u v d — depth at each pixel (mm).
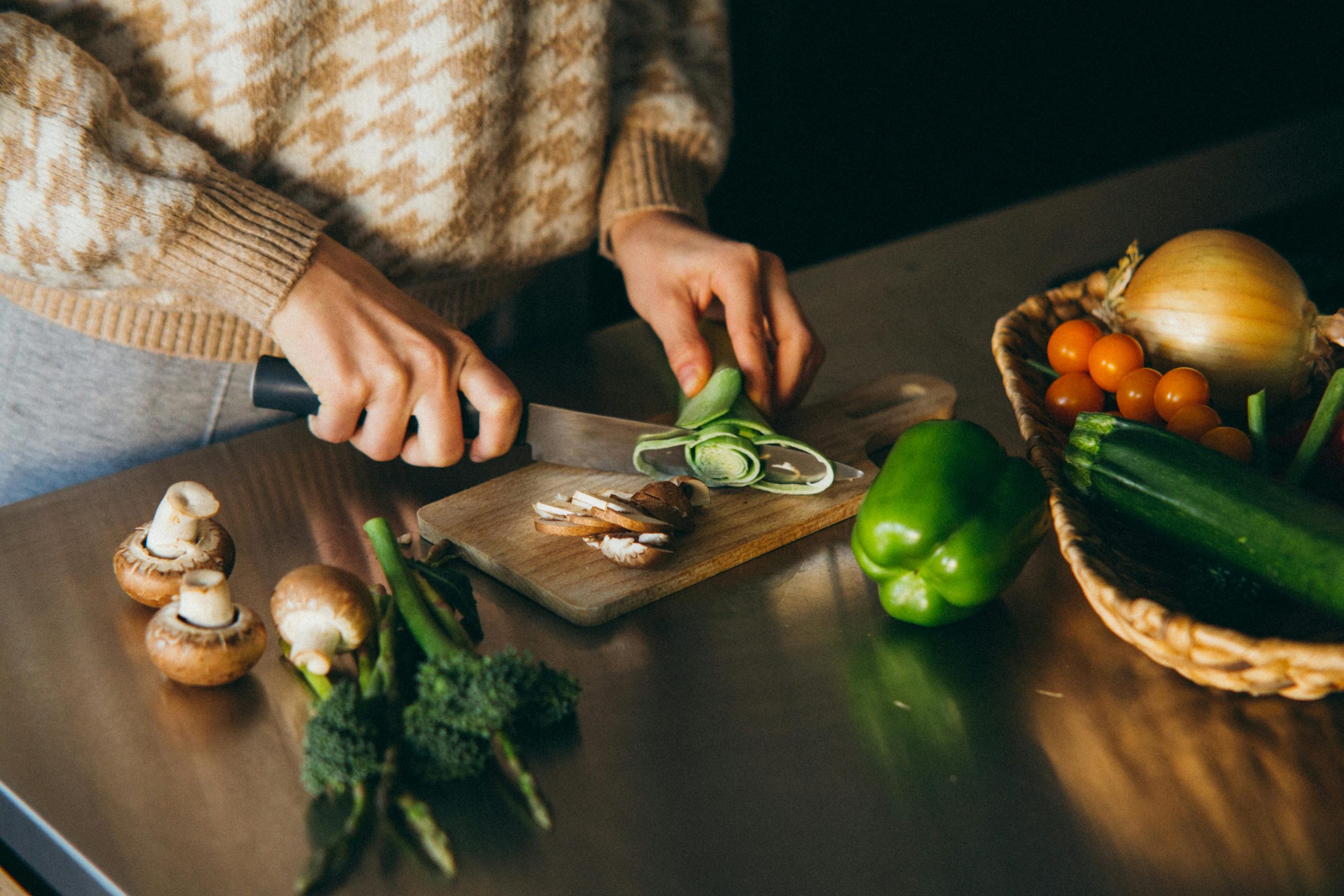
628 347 1250
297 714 671
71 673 708
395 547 718
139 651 730
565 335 1463
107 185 788
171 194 813
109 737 652
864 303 1344
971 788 625
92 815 599
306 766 574
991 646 743
